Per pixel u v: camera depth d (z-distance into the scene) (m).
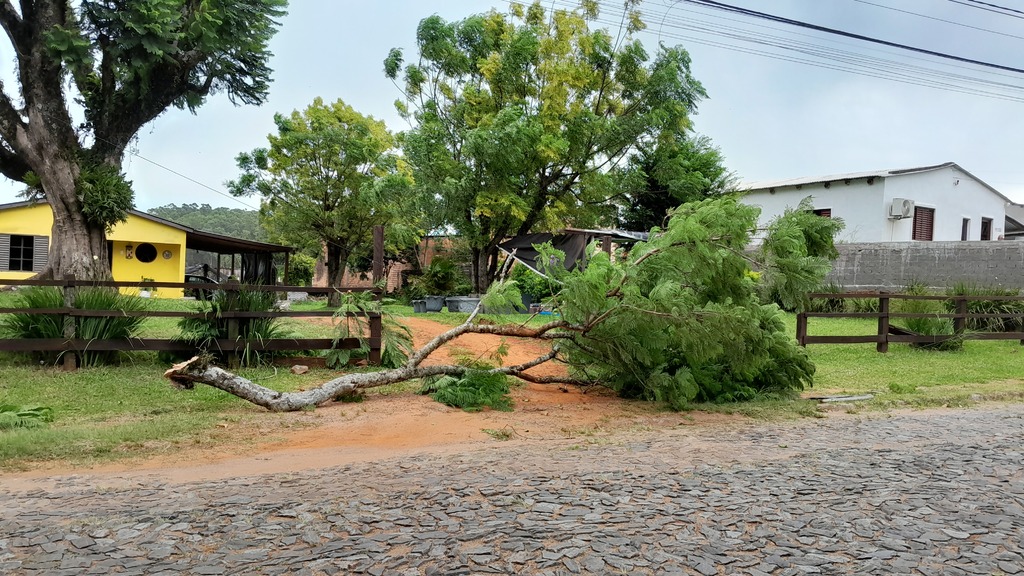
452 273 24.16
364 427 6.53
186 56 17.19
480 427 6.64
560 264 8.16
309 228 24.73
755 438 6.31
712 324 7.46
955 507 4.20
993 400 8.74
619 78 19.91
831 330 15.86
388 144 26.38
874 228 23.45
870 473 5.01
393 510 4.00
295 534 3.58
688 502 4.23
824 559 3.37
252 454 5.53
